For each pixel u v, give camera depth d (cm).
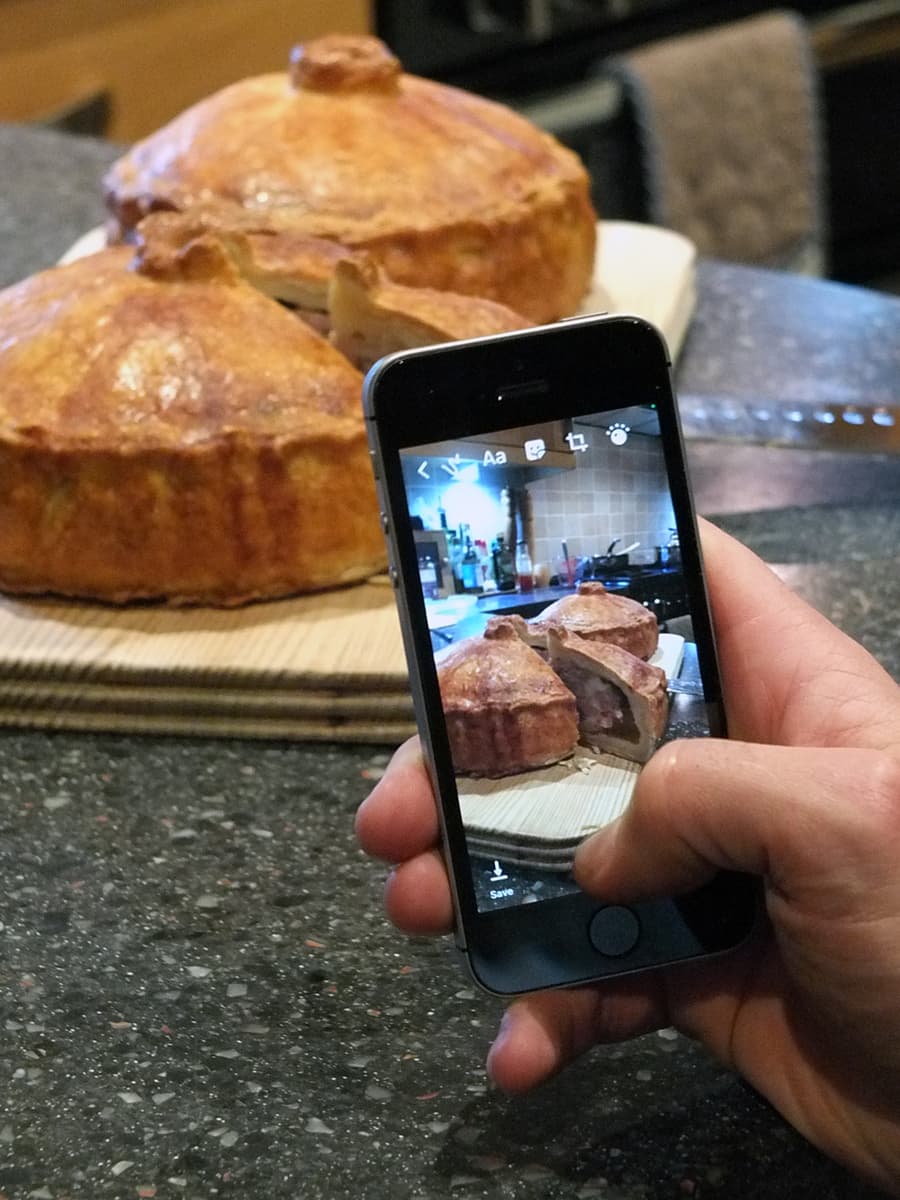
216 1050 52
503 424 51
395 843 51
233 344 78
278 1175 47
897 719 50
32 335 79
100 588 76
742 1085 51
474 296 96
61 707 72
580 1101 50
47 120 167
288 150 96
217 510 75
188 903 60
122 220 100
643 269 113
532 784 50
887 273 229
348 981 56
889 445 89
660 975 52
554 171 104
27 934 58
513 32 186
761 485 92
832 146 212
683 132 176
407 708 70
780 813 44
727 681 55
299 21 192
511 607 51
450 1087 51
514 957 49
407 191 96
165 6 181
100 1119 49
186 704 71
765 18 187
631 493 52
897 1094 46
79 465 74
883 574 81
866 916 43
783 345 110
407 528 50
